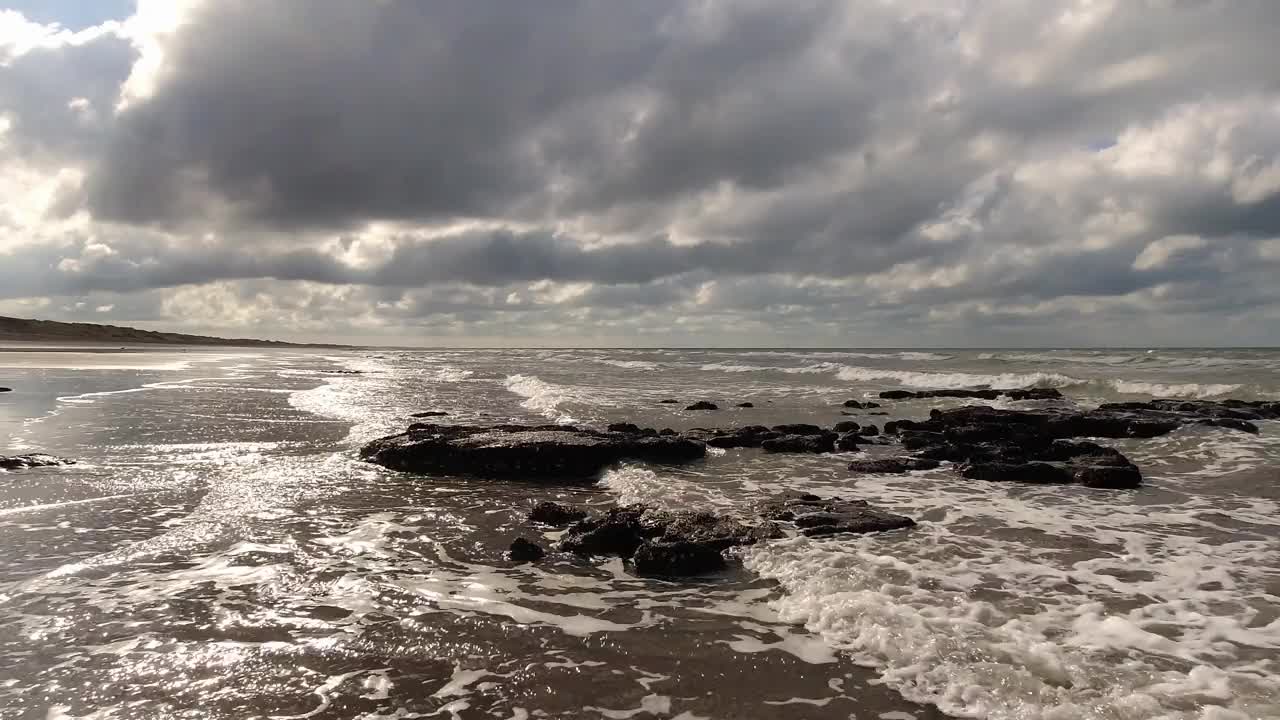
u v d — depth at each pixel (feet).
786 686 17.33
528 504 36.60
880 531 30.83
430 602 22.85
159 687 16.96
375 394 97.81
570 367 171.01
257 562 26.43
